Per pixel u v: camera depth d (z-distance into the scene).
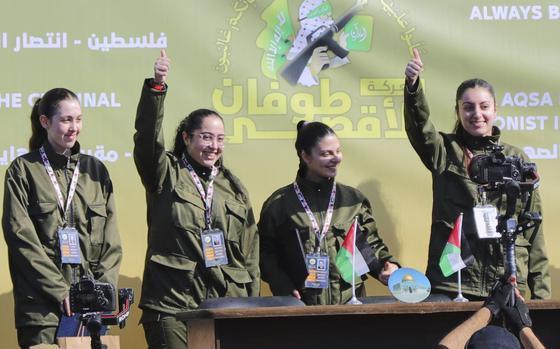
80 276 7.77
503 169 6.24
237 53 9.10
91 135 9.02
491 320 5.26
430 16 9.19
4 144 8.93
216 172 8.27
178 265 7.87
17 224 7.61
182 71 9.08
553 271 9.13
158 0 9.09
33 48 8.99
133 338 8.98
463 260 7.93
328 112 9.14
